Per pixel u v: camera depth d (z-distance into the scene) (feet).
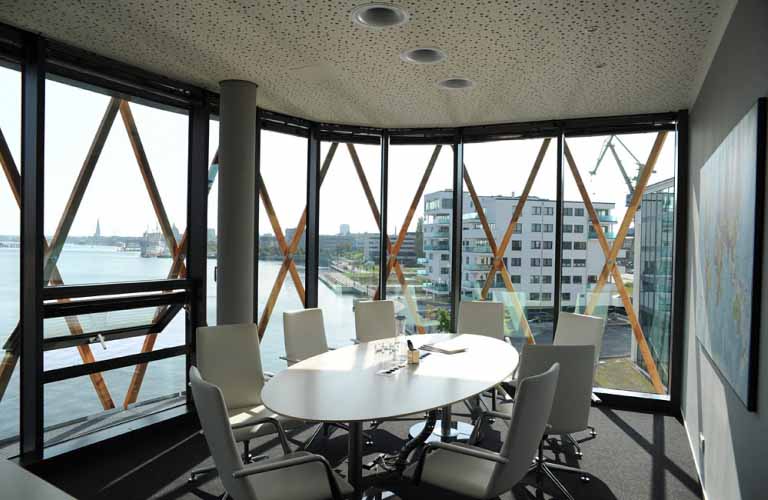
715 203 9.81
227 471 7.46
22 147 11.68
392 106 16.67
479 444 13.82
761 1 7.10
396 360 12.10
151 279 14.78
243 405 11.66
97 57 12.74
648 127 17.22
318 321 15.06
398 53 11.98
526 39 10.94
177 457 12.82
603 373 18.07
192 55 12.61
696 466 12.52
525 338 19.20
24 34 11.37
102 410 13.66
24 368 11.79
